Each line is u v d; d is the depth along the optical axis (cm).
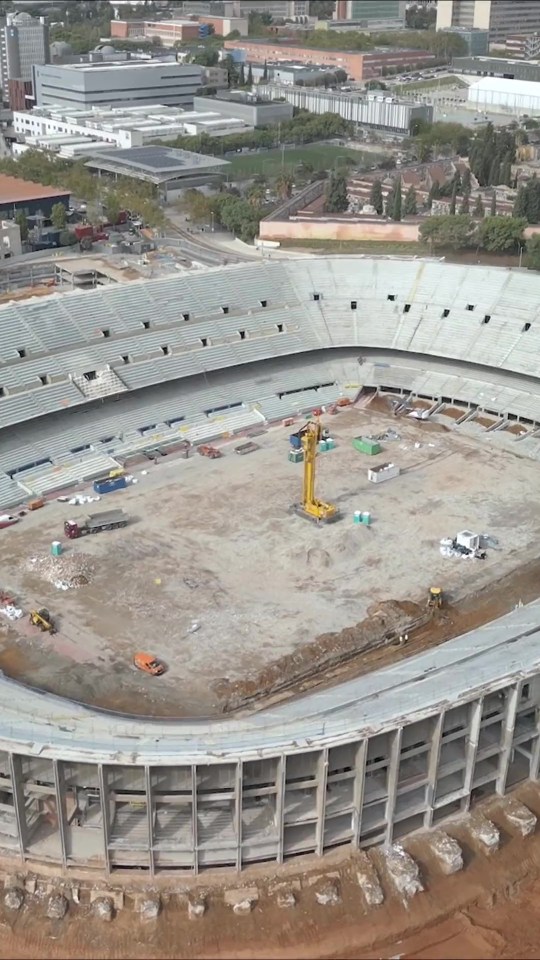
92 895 6662
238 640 8950
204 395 13862
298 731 6738
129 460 12481
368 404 14425
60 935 6425
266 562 10231
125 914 6550
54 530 10856
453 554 10381
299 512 11125
